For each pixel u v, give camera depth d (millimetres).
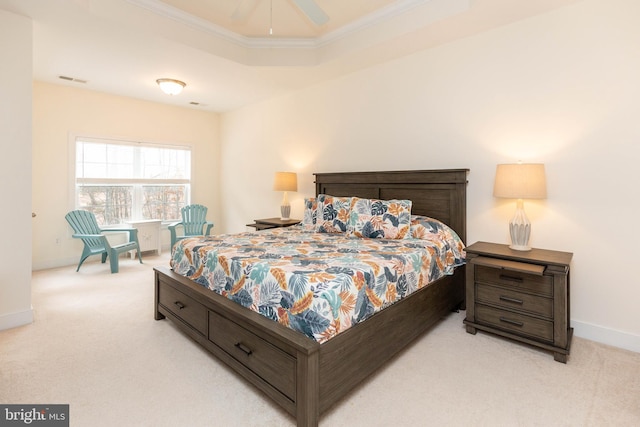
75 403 1630
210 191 5848
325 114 4059
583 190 2338
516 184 2279
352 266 1862
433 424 1508
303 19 3004
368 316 1768
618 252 2225
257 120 5086
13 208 2443
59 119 4281
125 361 2018
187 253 2451
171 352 2133
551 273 2041
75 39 2865
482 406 1624
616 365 1987
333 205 3205
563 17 2379
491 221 2777
